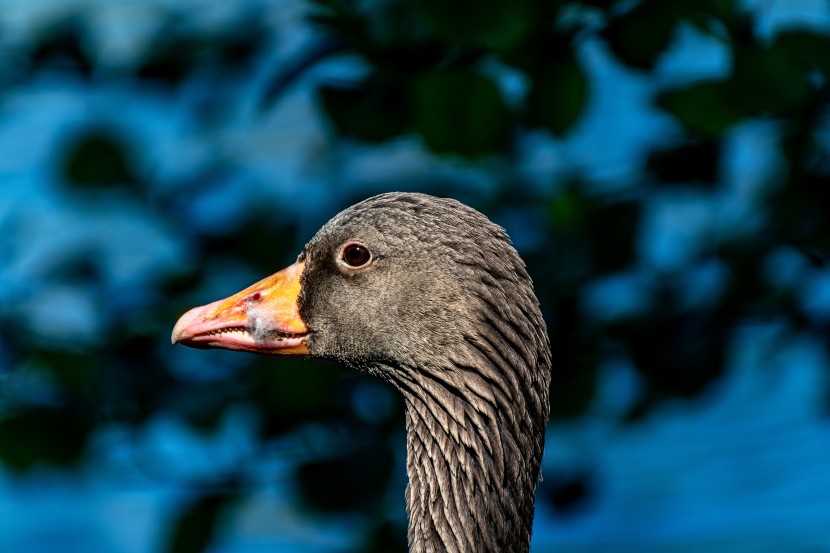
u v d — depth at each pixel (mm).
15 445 11977
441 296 9055
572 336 12461
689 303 12633
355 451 12148
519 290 9031
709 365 12406
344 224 9430
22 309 12695
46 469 12086
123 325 12461
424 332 9086
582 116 10477
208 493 12328
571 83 10391
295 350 9570
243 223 12516
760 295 12422
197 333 9742
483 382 8992
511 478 9000
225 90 12633
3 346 12367
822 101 11258
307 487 12227
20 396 12312
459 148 10156
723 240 12633
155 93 12633
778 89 10094
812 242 11781
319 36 10938
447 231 9102
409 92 10125
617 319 12523
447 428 9117
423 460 9273
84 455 12133
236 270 12680
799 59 10180
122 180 12539
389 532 12258
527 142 12328
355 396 12305
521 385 9000
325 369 11883
